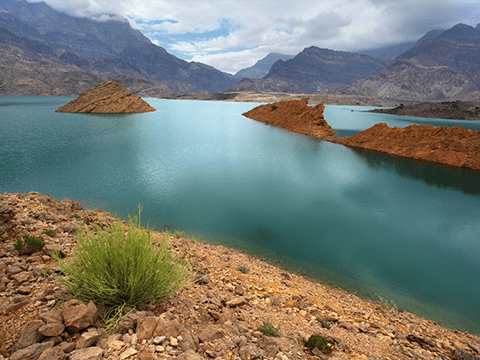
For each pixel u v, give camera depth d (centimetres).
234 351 381
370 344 527
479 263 1413
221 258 1034
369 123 11475
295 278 1056
